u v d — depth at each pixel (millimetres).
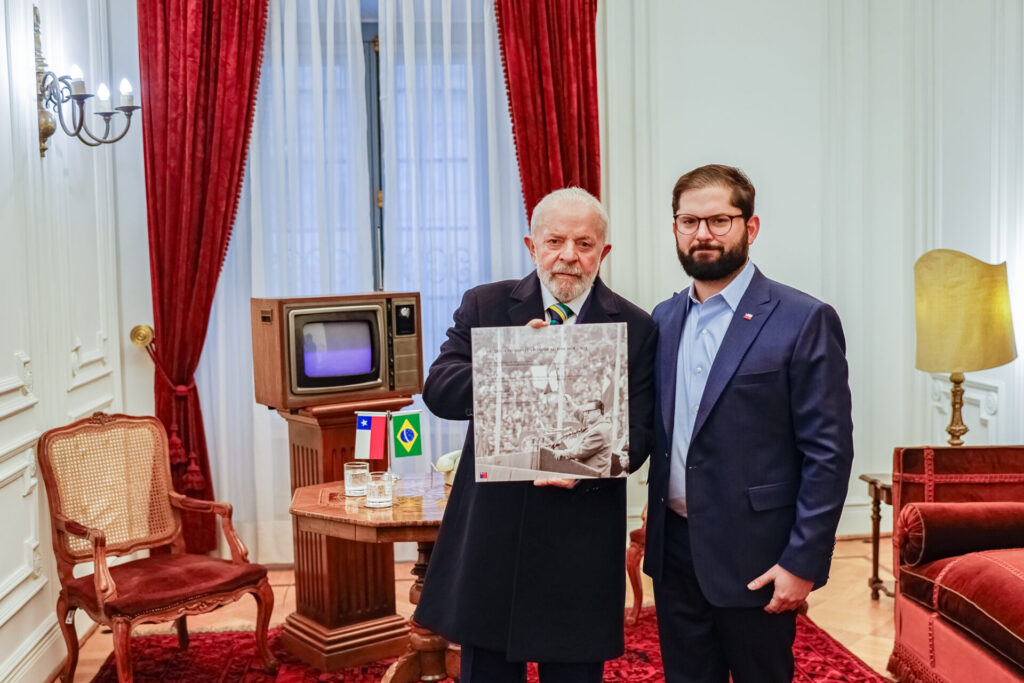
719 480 1998
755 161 4941
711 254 2004
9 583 3105
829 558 1939
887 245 5027
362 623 3570
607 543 2031
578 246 1974
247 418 4754
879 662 3498
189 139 4438
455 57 4770
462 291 4824
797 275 4992
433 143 4758
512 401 1925
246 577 3383
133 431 3637
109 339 4371
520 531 2012
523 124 4684
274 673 3459
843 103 4965
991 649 2756
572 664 2055
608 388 1933
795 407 1978
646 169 4875
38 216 3479
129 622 3088
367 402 3662
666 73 4875
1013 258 4156
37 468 3432
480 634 2025
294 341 3547
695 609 2102
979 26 4398
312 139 4711
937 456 3295
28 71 3406
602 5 4816
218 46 4480
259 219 4652
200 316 4516
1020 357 4121
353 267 4773
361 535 2781
